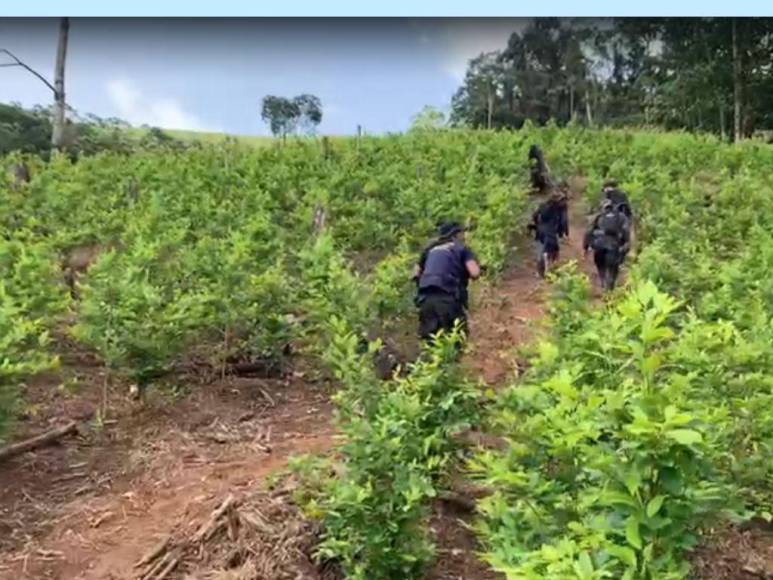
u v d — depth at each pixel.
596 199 19.50
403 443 5.13
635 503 3.16
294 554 5.12
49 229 12.80
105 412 7.55
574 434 3.57
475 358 9.56
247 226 11.80
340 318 8.12
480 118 62.62
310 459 5.54
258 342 8.59
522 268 16.31
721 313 7.77
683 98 48.75
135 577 5.19
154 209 13.12
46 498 6.20
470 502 5.86
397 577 4.73
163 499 6.14
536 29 65.94
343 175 18.28
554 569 3.18
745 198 18.55
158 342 7.58
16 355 6.89
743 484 5.12
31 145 30.39
